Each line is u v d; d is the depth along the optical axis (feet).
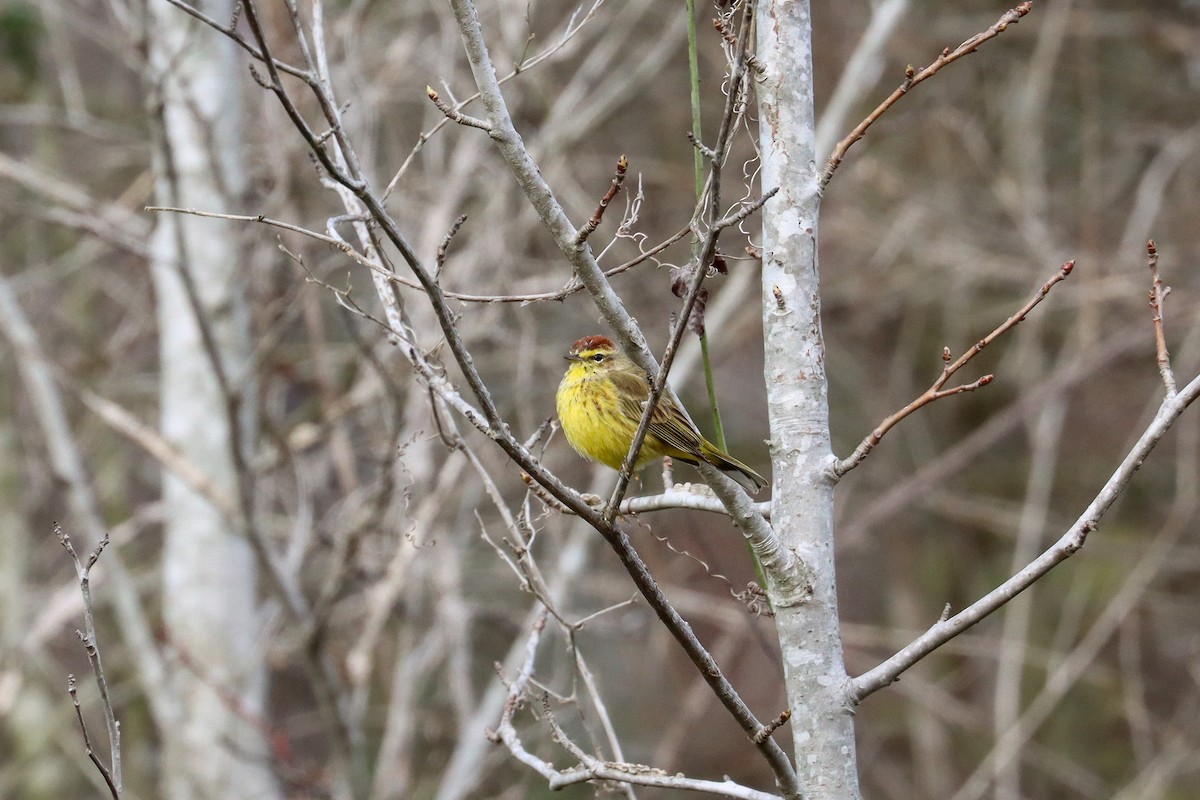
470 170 46.44
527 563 24.16
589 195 58.13
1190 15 66.74
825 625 19.61
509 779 50.01
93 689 55.42
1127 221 64.69
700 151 18.53
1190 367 58.90
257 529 36.19
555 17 58.18
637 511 22.13
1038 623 63.98
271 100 40.73
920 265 61.05
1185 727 57.52
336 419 39.01
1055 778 61.36
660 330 55.93
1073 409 67.00
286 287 42.93
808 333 20.11
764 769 57.67
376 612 37.78
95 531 43.98
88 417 55.67
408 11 52.85
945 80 64.69
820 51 63.57
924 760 62.75
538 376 58.54
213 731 40.73
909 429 64.90
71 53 57.93
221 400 41.16
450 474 37.50
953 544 68.54
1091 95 61.62
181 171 41.24
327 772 41.75
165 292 41.91
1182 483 58.34
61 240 61.26
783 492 20.08
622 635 52.11
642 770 21.43
